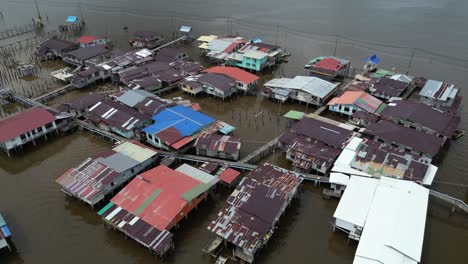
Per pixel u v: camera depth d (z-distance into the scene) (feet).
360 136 211.00
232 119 246.47
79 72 290.56
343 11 508.94
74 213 168.55
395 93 258.16
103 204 172.04
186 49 368.89
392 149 190.08
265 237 145.28
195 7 520.83
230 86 268.41
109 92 271.28
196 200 166.09
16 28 428.56
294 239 155.94
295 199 174.60
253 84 283.38
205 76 280.10
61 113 231.50
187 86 273.75
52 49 341.62
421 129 217.15
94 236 156.76
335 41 391.45
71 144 220.43
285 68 325.01
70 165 202.18
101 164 180.65
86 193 166.09
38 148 216.54
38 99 264.11
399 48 370.94
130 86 267.80
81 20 456.86
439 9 515.50
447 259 147.54
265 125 238.48
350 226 150.30
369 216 148.66
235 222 149.18
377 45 379.55
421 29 429.79
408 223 144.87
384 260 131.34
